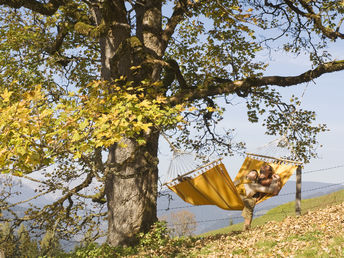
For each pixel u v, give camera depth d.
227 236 12.64
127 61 13.50
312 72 15.05
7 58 17.53
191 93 15.34
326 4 15.26
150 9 15.22
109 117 7.34
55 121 6.98
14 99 14.23
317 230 10.17
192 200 12.00
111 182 14.15
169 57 21.70
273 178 12.71
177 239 13.72
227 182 11.27
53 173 16.12
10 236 14.45
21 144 6.10
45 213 14.90
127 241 13.47
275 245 9.39
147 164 13.66
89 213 16.06
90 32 13.11
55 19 18.22
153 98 10.05
